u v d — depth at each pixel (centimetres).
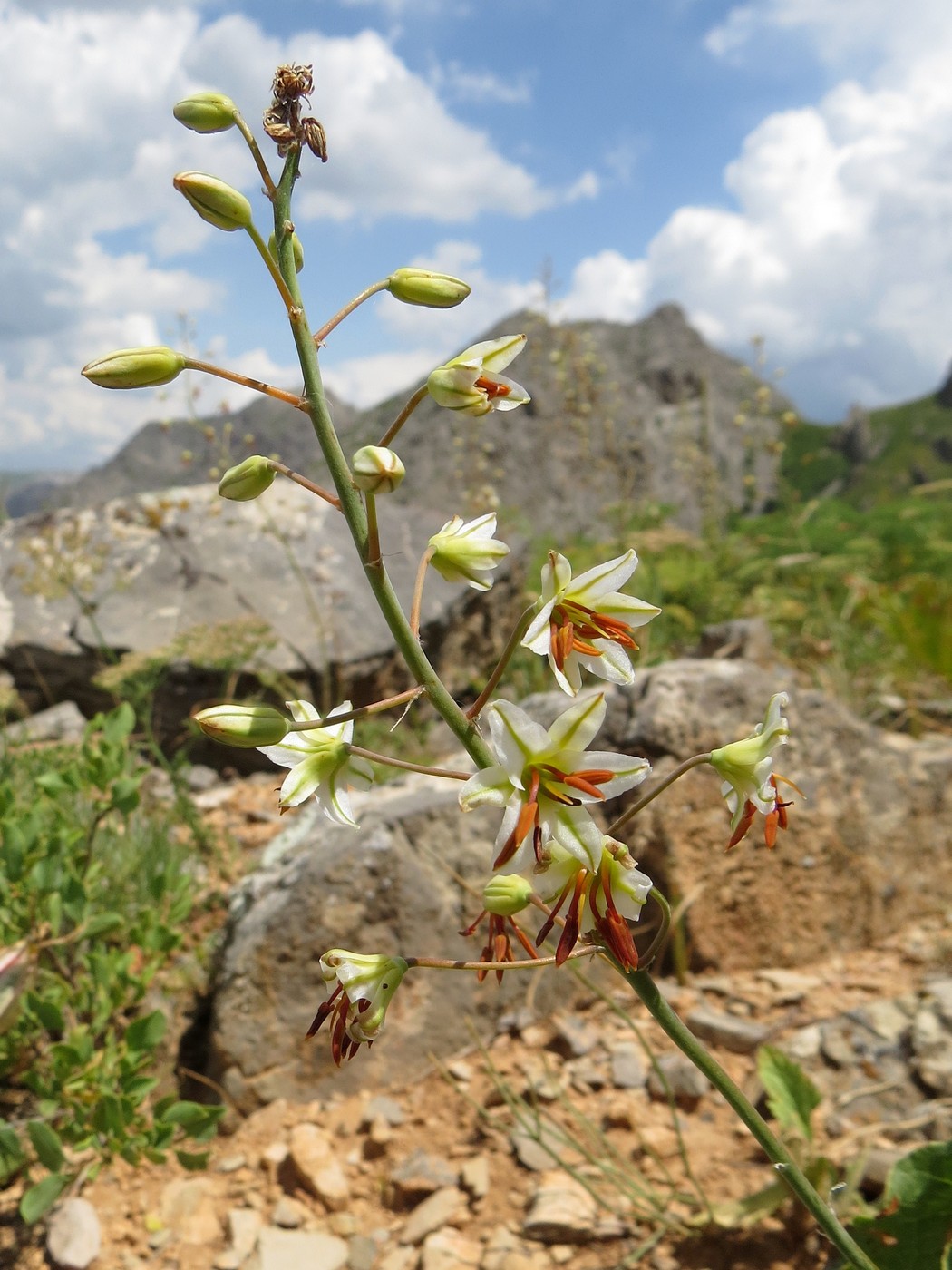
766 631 61
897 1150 28
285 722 17
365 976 17
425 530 73
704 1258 27
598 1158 31
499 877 17
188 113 17
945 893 44
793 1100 28
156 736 61
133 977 34
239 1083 34
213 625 59
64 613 63
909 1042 33
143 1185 31
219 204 17
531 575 82
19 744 48
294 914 35
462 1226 29
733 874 40
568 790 16
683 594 81
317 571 67
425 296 19
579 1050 35
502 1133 32
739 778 18
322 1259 28
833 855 41
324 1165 31
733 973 39
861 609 77
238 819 51
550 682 64
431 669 18
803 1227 27
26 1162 31
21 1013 31
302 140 18
